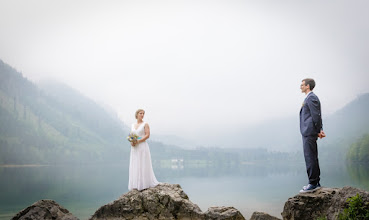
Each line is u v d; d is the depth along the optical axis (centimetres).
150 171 1010
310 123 862
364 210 703
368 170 9462
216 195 4681
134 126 1018
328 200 818
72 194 4922
